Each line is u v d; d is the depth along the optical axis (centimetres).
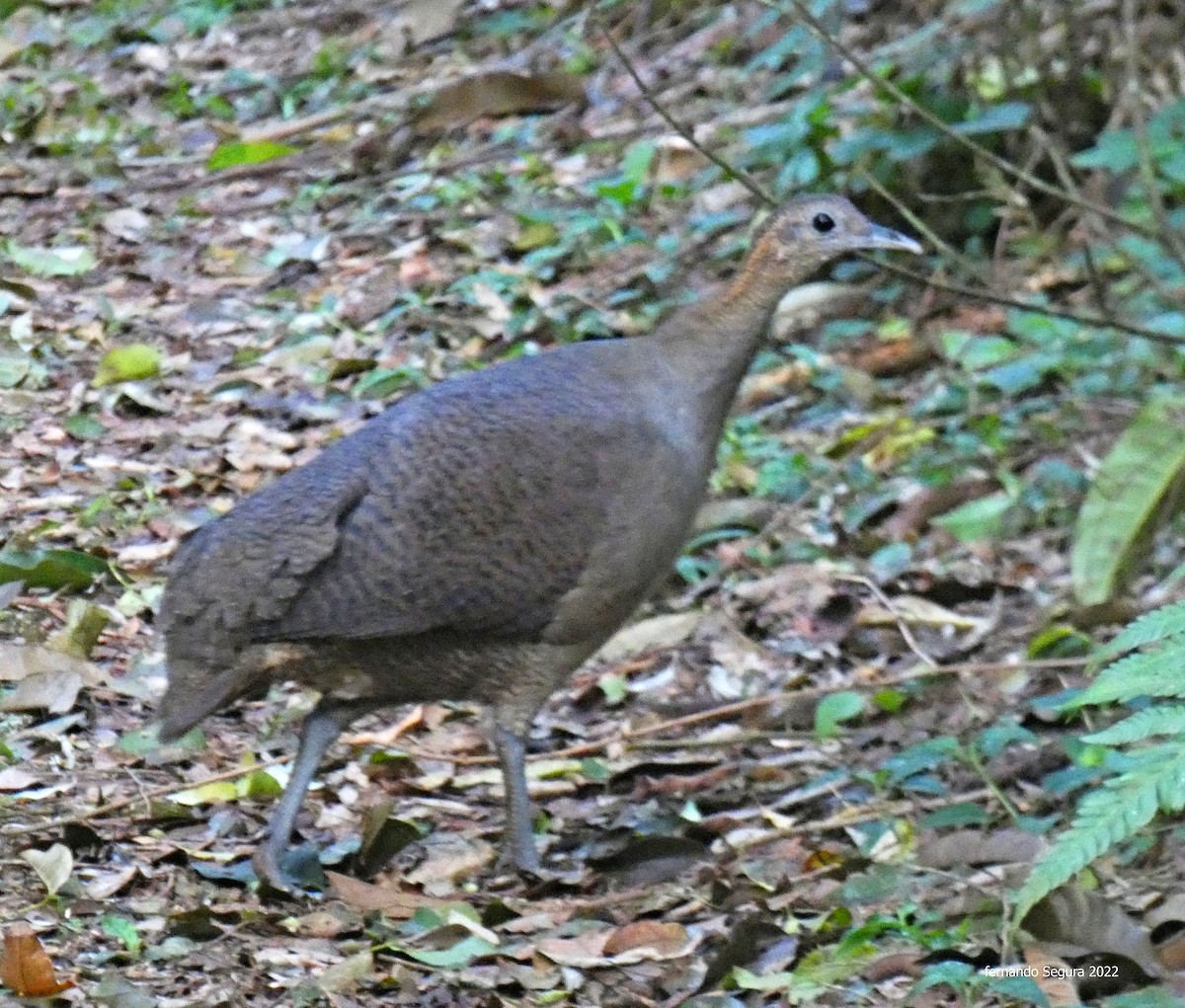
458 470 849
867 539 1177
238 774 915
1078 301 1352
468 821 934
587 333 1396
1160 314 1313
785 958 775
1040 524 1194
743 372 926
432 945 787
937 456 1255
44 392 1354
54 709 973
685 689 1064
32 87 1906
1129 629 643
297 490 846
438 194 1609
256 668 834
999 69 1470
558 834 923
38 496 1212
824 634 1106
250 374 1373
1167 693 610
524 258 1514
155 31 2064
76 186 1712
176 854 850
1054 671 1026
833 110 1480
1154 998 702
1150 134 1322
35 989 707
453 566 844
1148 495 1052
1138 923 786
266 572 823
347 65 1927
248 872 842
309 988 738
